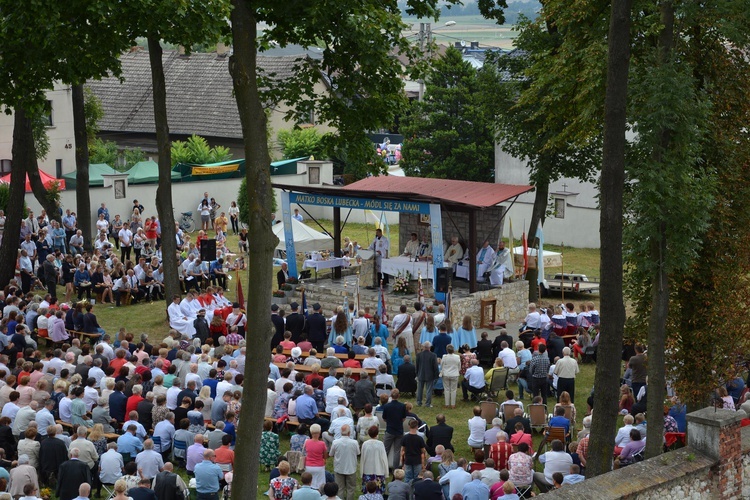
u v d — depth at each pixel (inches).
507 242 2210.9
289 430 982.4
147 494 745.0
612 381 738.8
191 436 892.6
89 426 925.2
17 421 895.1
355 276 1620.3
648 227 807.7
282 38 1065.5
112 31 1080.8
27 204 2017.7
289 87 1221.7
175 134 2819.9
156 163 2341.3
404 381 1105.4
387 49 1117.1
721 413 664.4
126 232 1856.5
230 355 1086.4
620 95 720.3
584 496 597.0
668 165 813.9
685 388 900.6
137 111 2913.4
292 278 1576.0
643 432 872.9
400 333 1259.8
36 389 959.6
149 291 1565.0
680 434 880.3
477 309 1440.7
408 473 853.8
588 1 1015.0
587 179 1572.3
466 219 1547.7
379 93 1209.4
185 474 884.6
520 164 2268.7
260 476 893.8
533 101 1355.8
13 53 1137.4
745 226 887.1
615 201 729.6
